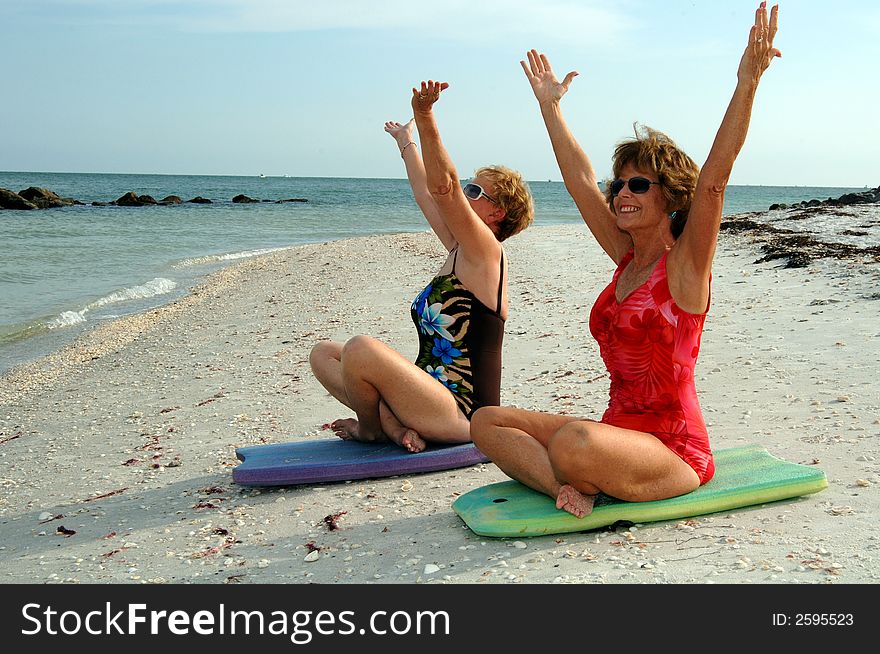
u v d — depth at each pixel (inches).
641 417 165.6
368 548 167.3
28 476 248.7
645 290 159.8
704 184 146.5
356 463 206.7
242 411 303.6
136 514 204.5
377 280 663.1
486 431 171.2
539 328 398.6
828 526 155.9
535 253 799.7
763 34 141.3
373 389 206.4
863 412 223.3
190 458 250.8
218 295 667.4
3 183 4581.7
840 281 420.2
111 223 1637.6
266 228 1589.6
